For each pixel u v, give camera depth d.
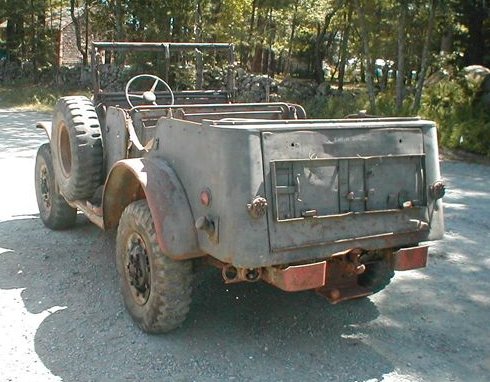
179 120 4.11
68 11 34.22
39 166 6.63
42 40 28.41
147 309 4.18
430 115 14.56
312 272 3.72
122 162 4.25
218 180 3.69
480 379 3.86
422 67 14.62
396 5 15.22
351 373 3.87
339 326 4.54
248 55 24.84
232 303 4.86
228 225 3.63
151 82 6.95
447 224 7.39
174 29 22.78
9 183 8.78
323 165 3.81
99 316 4.57
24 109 21.47
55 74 27.09
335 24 20.95
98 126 5.40
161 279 4.00
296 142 3.74
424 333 4.47
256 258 3.62
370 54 16.83
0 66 29.30
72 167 5.37
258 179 3.62
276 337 4.33
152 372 3.82
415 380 3.82
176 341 4.21
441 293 5.23
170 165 4.17
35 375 3.77
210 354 4.05
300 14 20.67
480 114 14.45
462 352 4.20
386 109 15.38
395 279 5.54
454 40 18.14
